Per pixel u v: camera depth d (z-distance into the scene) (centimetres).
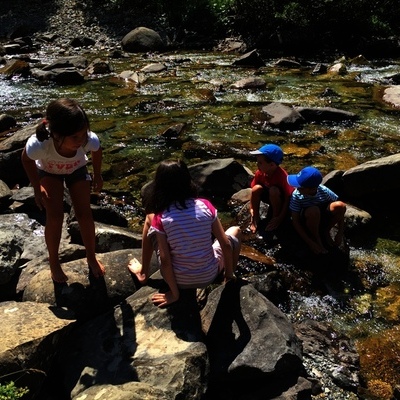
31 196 479
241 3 1350
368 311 373
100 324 311
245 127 702
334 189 511
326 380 311
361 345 343
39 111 774
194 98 831
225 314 316
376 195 511
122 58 1193
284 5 1334
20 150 539
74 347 299
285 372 295
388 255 436
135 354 289
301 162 595
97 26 1521
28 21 1582
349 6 1291
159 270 351
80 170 313
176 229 306
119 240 401
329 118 722
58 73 945
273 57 1185
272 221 438
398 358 332
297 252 415
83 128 277
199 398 269
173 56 1202
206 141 654
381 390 309
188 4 1445
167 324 304
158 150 627
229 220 474
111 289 333
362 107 786
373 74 1005
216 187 515
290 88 897
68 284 326
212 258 320
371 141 655
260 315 310
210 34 1403
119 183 549
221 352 298
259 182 441
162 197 310
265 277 383
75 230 405
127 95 859
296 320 362
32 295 326
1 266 337
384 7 1405
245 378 291
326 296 386
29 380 262
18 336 271
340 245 416
